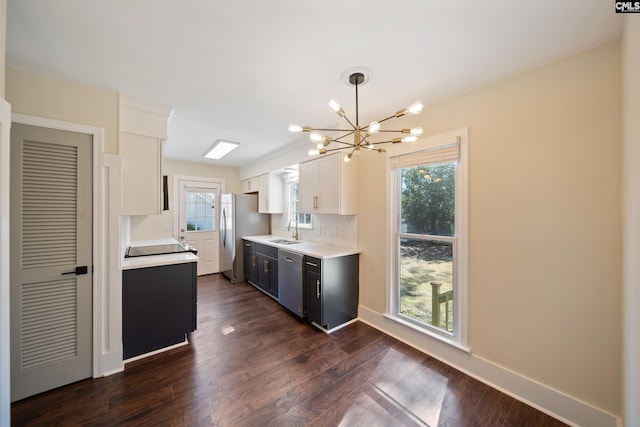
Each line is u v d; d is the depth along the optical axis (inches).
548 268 63.9
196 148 153.7
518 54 61.2
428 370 79.6
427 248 93.0
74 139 72.1
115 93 80.1
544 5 46.6
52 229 68.7
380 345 94.0
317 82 75.2
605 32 53.2
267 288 150.7
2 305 41.4
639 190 40.6
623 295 52.5
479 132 76.1
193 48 59.7
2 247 41.2
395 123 99.3
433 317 91.0
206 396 67.9
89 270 74.1
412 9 47.8
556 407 62.3
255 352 89.3
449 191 86.5
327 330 105.0
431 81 73.7
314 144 132.2
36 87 68.6
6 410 42.6
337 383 73.4
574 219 60.1
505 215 70.9
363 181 113.3
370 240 110.9
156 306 88.5
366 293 113.0
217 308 130.3
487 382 73.8
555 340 63.0
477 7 47.2
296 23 51.5
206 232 202.8
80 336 73.0
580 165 59.2
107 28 52.8
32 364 66.7
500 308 72.1
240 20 50.7
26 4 46.0
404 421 60.6
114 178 77.5
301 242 147.9
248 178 204.8
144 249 117.4
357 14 49.1
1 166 41.0
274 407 64.4
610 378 55.7
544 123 64.3
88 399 66.3
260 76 72.1
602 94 56.4
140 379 74.5
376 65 66.5
